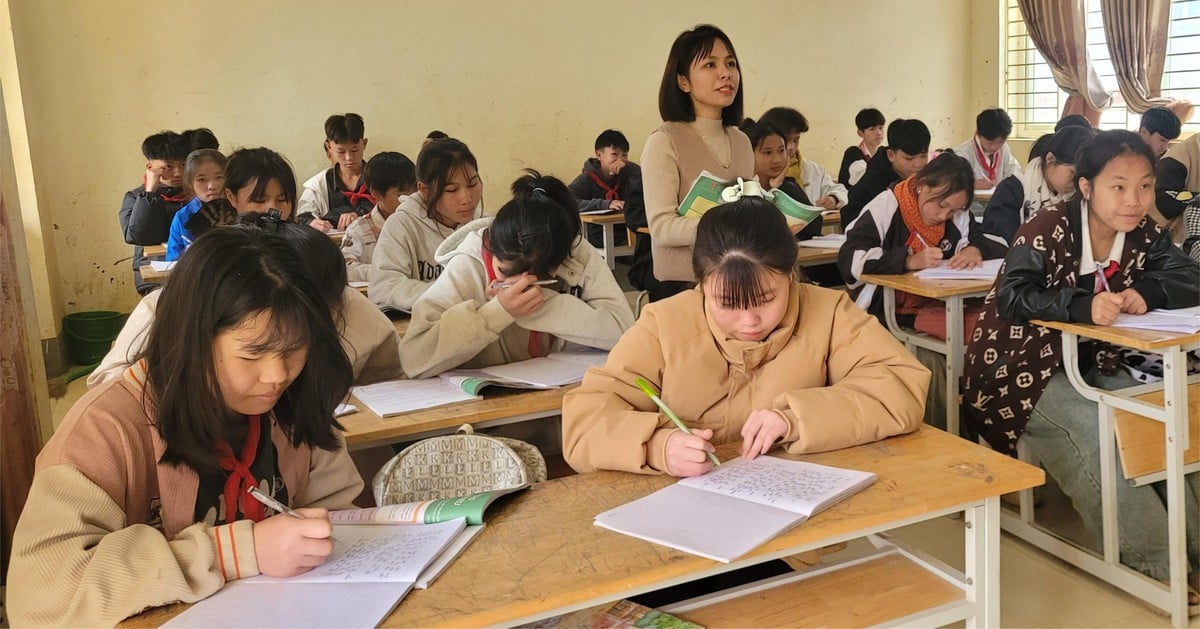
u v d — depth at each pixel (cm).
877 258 306
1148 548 220
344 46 604
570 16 658
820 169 560
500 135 652
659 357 163
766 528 121
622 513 129
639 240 441
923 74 761
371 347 212
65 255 554
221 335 110
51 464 112
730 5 699
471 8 631
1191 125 625
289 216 269
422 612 106
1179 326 202
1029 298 223
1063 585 229
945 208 310
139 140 562
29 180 487
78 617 105
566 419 155
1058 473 237
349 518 131
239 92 582
